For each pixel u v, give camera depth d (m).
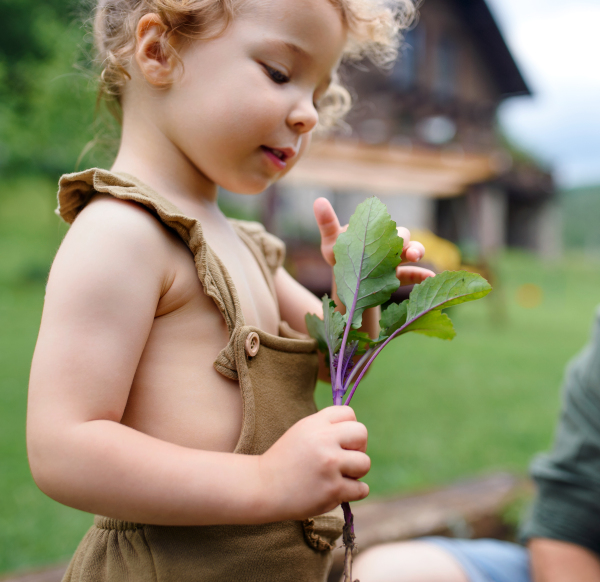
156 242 0.83
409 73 16.17
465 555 1.53
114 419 0.75
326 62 0.95
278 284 1.19
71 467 0.70
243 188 0.96
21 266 9.70
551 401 4.69
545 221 22.78
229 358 0.85
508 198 22.64
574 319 9.95
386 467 3.13
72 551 2.19
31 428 0.72
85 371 0.73
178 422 0.82
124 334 0.77
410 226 16.25
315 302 1.22
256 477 0.73
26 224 14.51
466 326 8.69
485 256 9.33
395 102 15.59
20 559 2.10
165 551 0.81
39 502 2.55
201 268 0.85
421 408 4.30
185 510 0.71
